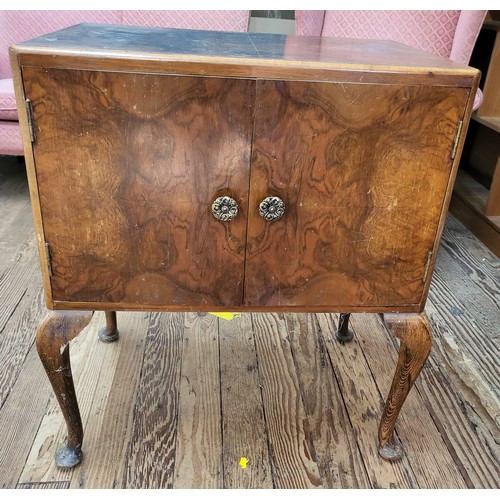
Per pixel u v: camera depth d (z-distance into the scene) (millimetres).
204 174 744
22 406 1073
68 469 947
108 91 686
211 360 1247
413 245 818
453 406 1146
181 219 773
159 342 1301
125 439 1016
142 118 704
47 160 722
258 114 709
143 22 2023
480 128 2289
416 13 1539
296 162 745
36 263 1630
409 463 1004
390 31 1581
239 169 743
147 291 826
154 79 683
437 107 725
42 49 664
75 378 1160
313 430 1065
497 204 1915
